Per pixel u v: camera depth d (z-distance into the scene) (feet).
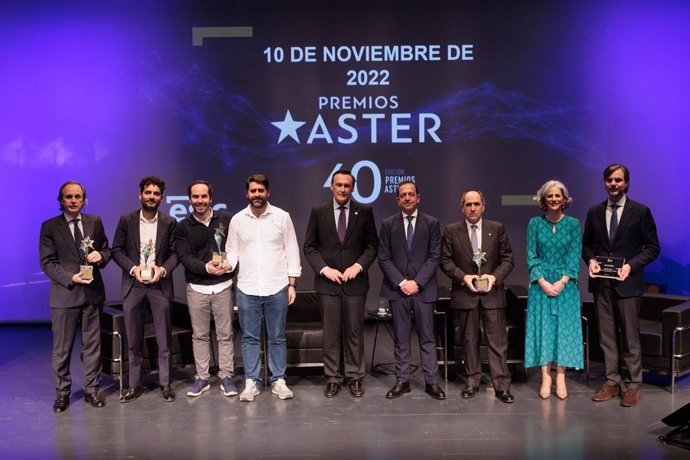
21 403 14.75
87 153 21.99
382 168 21.72
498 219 21.71
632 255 14.38
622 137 21.47
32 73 21.90
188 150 21.91
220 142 21.86
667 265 21.57
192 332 15.85
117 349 14.97
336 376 14.97
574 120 21.47
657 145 21.45
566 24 21.35
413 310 14.82
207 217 14.94
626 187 14.30
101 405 14.37
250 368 14.75
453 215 21.76
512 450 11.76
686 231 21.48
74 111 21.93
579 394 14.89
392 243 14.64
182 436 12.62
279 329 14.80
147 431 12.91
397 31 21.50
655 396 14.70
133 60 21.83
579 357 14.35
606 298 14.53
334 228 14.64
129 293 14.53
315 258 14.73
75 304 14.19
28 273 22.41
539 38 21.42
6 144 22.03
